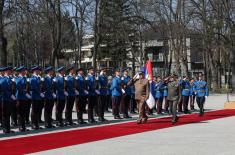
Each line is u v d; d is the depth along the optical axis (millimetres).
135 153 11617
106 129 17359
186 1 52031
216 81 56281
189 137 14812
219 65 57000
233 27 51875
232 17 52312
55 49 39781
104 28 46625
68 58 73750
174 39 56000
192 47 58031
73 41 61844
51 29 39562
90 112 19844
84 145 13148
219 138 14477
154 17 55594
